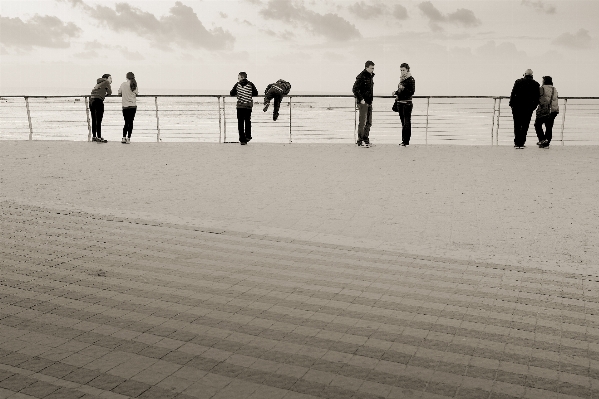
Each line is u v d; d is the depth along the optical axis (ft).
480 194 26.68
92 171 33.17
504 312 12.87
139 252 17.43
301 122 158.71
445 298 13.73
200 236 19.24
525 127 45.03
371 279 15.08
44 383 9.47
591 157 39.96
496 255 17.29
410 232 20.04
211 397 9.08
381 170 33.73
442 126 139.33
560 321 12.37
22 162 36.70
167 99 505.66
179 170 33.60
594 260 16.85
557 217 22.22
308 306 13.15
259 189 27.81
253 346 11.02
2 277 15.08
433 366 10.24
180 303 13.30
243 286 14.48
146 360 10.38
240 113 46.65
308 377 9.79
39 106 328.90
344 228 20.56
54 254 17.17
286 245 18.24
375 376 9.85
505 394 9.27
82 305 13.12
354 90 45.01
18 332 11.60
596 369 10.18
